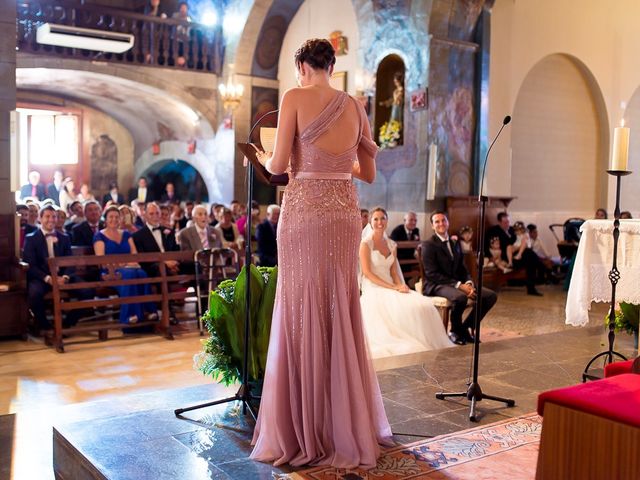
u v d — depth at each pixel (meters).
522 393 4.29
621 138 4.33
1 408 5.04
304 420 3.08
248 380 3.84
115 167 17.66
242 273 3.84
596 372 4.80
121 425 3.55
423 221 10.77
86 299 7.90
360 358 3.17
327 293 3.11
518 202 12.47
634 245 4.72
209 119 14.45
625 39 13.44
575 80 13.12
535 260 10.65
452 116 10.95
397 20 11.11
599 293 4.89
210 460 3.11
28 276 7.59
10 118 7.59
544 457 2.56
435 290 7.07
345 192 3.13
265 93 14.43
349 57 12.71
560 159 13.06
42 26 11.95
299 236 3.08
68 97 16.55
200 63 14.35
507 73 11.73
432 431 3.55
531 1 12.01
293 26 14.16
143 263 8.10
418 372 4.77
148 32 13.70
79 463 3.20
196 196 16.39
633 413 2.35
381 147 11.55
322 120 3.03
